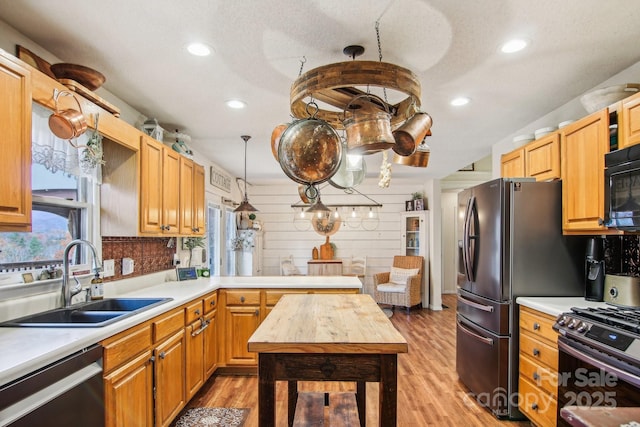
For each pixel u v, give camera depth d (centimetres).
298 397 203
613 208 196
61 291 206
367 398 292
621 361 156
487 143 397
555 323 201
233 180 624
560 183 252
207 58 210
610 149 205
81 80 193
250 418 252
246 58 210
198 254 412
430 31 181
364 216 734
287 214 741
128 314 192
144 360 197
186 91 259
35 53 192
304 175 174
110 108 217
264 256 739
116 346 170
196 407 268
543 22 173
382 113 163
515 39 189
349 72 141
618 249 241
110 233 247
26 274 186
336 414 183
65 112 169
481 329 276
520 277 252
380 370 145
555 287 252
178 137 332
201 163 460
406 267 667
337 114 201
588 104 222
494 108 289
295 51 202
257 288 325
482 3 159
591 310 194
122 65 219
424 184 706
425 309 637
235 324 325
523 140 299
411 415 259
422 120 185
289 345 141
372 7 162
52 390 132
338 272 673
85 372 150
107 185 248
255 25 177
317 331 157
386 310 621
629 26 177
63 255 206
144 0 157
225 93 262
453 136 369
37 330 160
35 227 200
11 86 142
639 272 225
